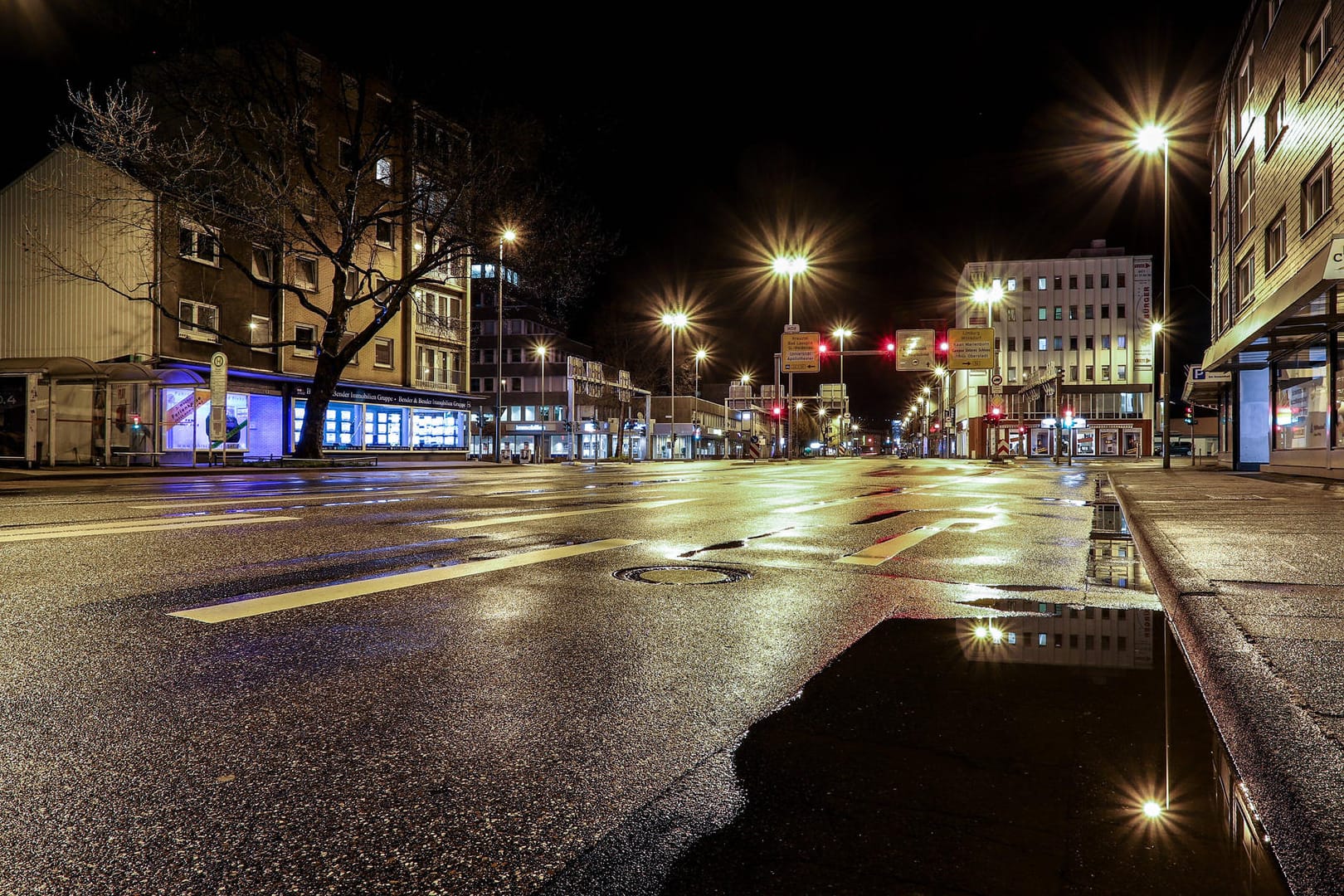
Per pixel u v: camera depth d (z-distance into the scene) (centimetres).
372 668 306
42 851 169
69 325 3030
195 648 332
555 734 237
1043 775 194
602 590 470
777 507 1096
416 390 4144
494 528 783
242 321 3369
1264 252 2100
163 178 2759
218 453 2906
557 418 7631
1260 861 151
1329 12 1598
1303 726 214
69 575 502
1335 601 381
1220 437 3081
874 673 289
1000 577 523
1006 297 7925
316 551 617
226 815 185
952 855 157
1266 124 2064
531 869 161
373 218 3069
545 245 3045
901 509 1070
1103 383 7769
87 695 271
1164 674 281
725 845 166
